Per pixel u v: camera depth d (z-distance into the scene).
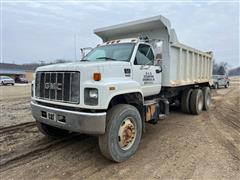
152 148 4.97
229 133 6.15
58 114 4.20
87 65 4.00
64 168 3.99
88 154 4.63
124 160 4.30
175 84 6.86
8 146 5.03
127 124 4.38
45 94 4.59
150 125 7.06
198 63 8.94
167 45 6.32
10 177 3.65
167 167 4.02
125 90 4.37
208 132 6.23
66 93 4.15
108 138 4.02
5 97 15.48
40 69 4.76
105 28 7.02
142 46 5.56
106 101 3.90
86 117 3.83
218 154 4.59
